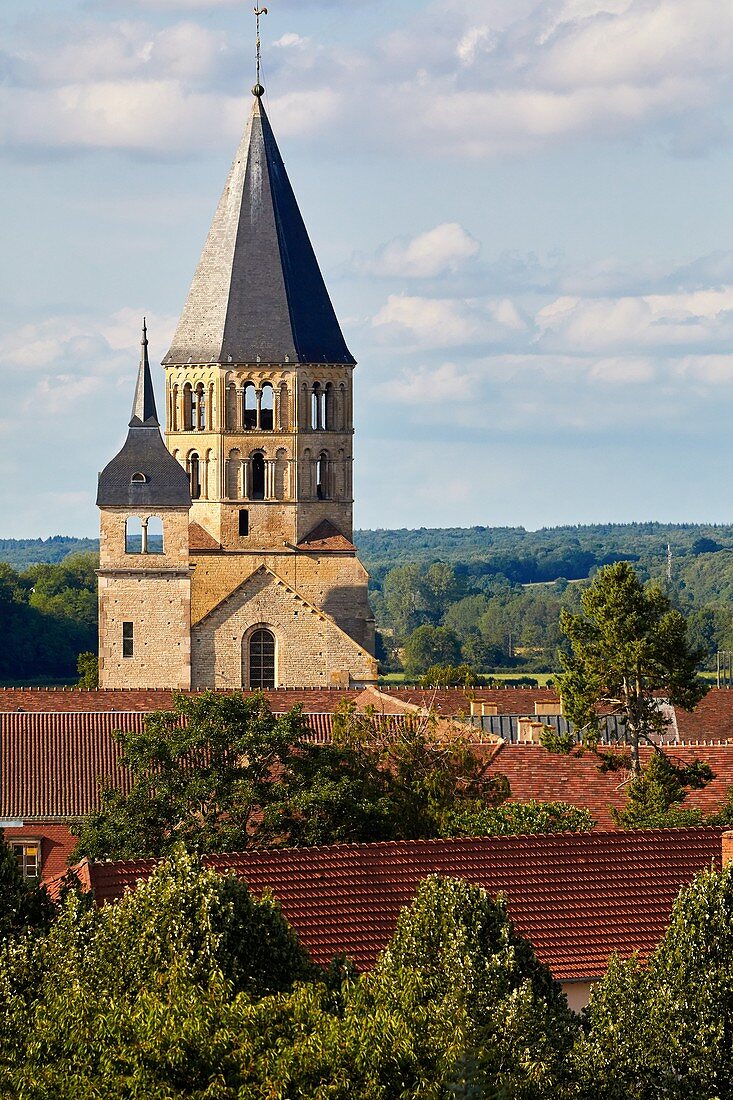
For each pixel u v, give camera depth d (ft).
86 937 409.69
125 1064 366.63
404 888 487.61
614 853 509.76
